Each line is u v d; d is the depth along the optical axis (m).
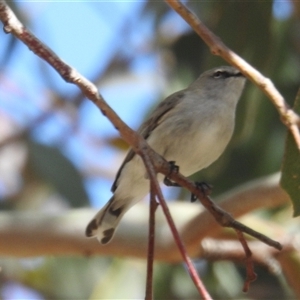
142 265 11.80
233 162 12.01
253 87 11.02
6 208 14.34
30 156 11.98
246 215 10.48
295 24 12.01
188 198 12.64
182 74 12.71
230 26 10.53
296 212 6.41
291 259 10.47
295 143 6.26
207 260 11.26
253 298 12.11
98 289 11.50
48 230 10.23
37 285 13.22
